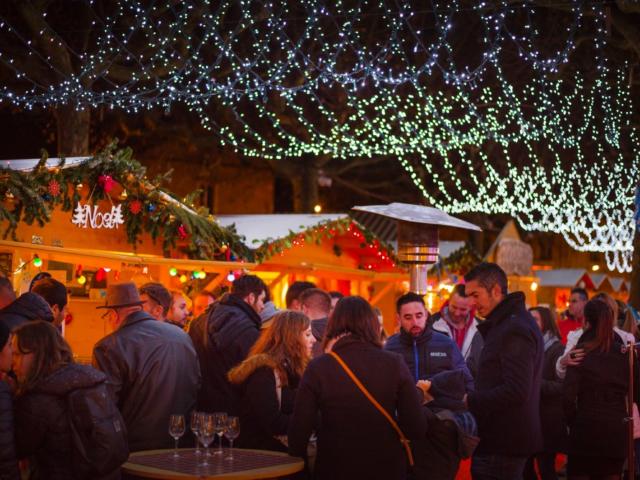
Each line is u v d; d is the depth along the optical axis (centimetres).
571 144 2706
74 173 1001
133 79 1912
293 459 581
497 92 2634
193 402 648
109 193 1052
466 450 604
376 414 553
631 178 2761
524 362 613
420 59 2514
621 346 746
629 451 739
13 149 2514
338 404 553
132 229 1080
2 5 1991
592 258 3916
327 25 2323
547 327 895
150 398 624
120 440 513
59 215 1027
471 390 695
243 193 3195
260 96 2430
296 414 556
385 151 2580
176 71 2191
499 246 2339
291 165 2909
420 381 636
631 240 2734
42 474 514
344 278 1606
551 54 2470
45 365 505
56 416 502
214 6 2173
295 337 636
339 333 566
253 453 598
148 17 1894
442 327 884
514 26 2523
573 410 752
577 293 1162
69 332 1126
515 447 628
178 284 1149
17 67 1825
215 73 2203
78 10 2044
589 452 743
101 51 1812
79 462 504
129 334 629
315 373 557
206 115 2655
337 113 2623
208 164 3005
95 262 1004
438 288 1858
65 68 1798
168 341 634
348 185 3189
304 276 1582
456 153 3114
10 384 541
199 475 531
